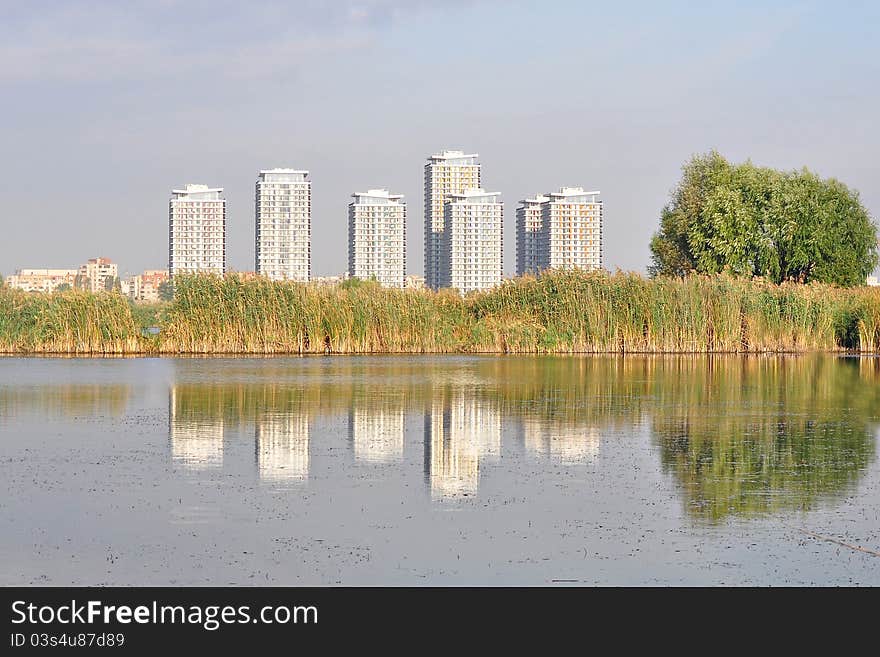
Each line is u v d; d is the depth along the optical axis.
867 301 66.00
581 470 21.72
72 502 18.50
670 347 63.28
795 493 19.47
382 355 62.03
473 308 67.12
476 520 17.33
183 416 30.17
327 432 26.95
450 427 28.02
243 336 62.47
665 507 18.28
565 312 64.12
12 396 35.75
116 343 61.81
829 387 40.22
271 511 17.89
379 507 18.23
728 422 29.33
